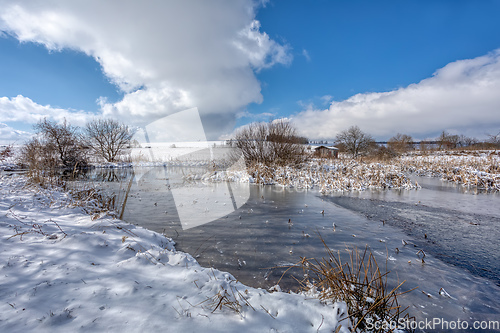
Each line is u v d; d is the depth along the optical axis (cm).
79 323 166
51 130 1723
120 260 288
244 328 174
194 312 190
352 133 3397
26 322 162
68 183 762
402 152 3297
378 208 723
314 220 588
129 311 184
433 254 399
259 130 1584
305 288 271
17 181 645
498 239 471
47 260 257
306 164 1603
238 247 419
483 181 1153
